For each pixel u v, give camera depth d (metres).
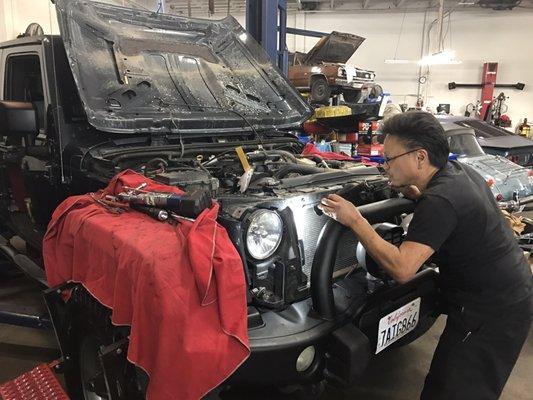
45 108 2.36
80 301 1.83
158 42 2.83
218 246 1.44
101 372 1.77
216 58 3.10
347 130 6.55
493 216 1.72
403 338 2.02
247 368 1.50
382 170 2.51
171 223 1.61
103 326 1.70
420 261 1.60
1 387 1.89
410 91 12.73
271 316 1.64
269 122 2.98
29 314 2.41
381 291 1.88
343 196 1.97
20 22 6.45
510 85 12.11
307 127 6.27
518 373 2.61
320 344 1.67
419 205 1.65
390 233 1.96
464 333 1.80
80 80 2.22
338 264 1.99
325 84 7.45
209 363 1.34
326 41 8.01
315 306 1.68
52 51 2.37
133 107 2.38
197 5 11.93
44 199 2.58
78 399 2.10
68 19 2.39
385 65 12.75
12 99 2.83
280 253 1.73
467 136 6.00
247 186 1.88
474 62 12.27
